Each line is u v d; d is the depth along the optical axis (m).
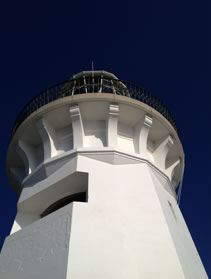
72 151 11.70
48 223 9.67
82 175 11.02
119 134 12.84
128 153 11.90
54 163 11.92
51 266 8.32
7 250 10.05
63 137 12.99
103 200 10.05
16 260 9.45
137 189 10.83
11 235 10.49
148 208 10.20
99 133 12.63
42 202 12.22
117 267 8.30
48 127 12.85
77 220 9.14
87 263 8.13
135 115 12.91
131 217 9.82
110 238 8.96
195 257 10.62
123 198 10.42
